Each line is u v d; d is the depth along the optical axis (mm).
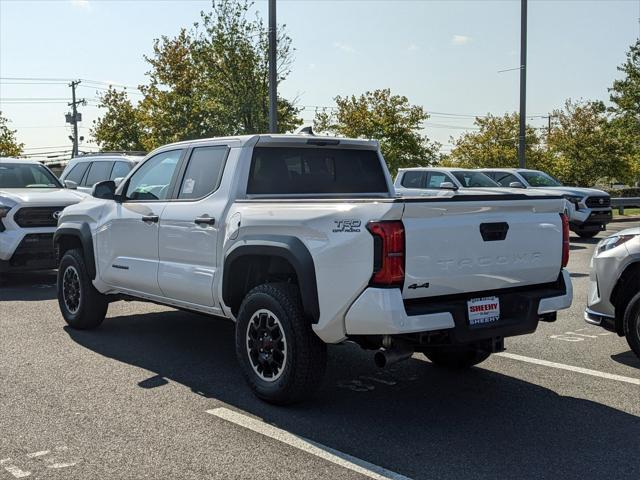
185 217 6027
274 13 14516
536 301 5090
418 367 6363
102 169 13742
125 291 7008
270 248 5086
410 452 4340
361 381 5918
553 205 5234
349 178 6496
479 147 45656
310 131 6523
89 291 7492
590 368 6281
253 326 5312
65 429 4684
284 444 4457
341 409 5168
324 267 4727
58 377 5902
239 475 3988
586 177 41250
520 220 5031
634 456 4289
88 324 7656
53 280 11594
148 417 4934
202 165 6176
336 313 4676
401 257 4461
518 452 4348
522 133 22891
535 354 6773
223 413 5039
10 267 10398
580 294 10203
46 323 8102
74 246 8016
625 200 27547
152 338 7371
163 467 4090
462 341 4699
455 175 16234
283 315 4984
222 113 23391
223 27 23172
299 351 4941
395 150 37812
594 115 42188
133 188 6984
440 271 4621
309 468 4090
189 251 6004
